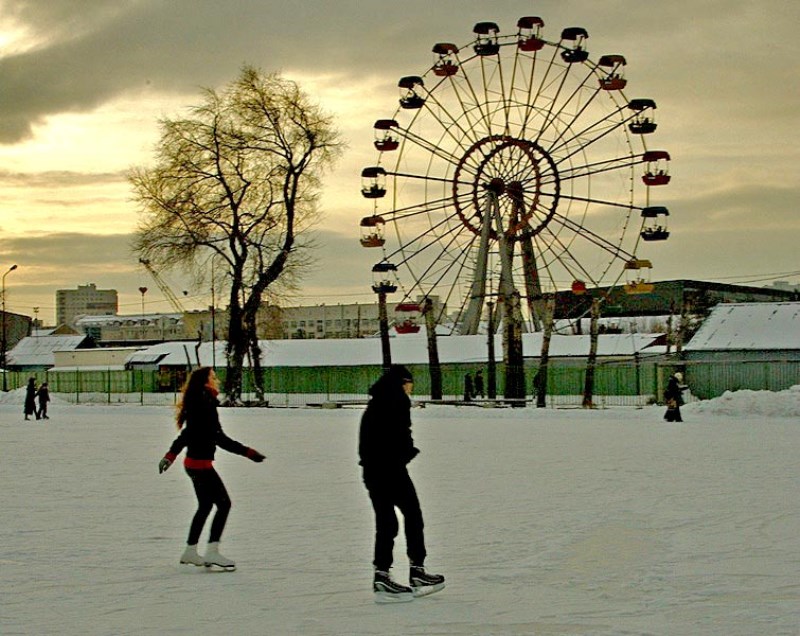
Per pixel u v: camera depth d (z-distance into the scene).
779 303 66.56
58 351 102.75
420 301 60.25
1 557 10.48
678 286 103.19
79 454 24.89
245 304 60.56
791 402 41.03
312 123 60.84
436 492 15.91
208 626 7.49
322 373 75.44
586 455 23.05
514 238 59.56
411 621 7.63
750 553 10.27
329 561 10.22
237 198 60.97
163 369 87.94
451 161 60.75
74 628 7.43
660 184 59.03
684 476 18.02
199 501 9.86
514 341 55.31
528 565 9.84
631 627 7.31
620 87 58.94
